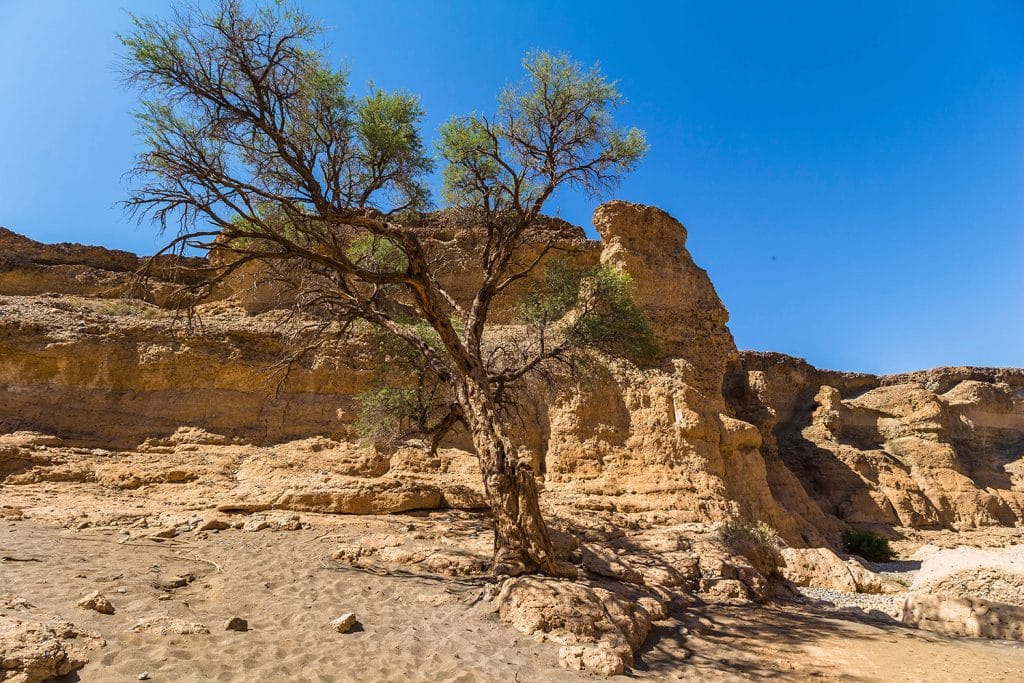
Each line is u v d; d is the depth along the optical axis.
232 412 19.45
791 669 8.08
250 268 25.98
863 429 40.47
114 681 4.89
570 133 13.82
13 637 4.97
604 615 8.27
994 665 9.03
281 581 9.03
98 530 11.24
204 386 19.67
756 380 31.84
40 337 19.30
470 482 17.48
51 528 11.05
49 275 27.75
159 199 10.74
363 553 10.84
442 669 6.32
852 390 45.88
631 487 18.30
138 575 8.35
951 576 13.33
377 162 13.80
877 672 8.23
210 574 9.15
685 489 17.98
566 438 19.39
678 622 10.22
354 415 19.59
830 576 16.56
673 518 17.00
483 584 9.83
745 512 19.28
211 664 5.52
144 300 26.73
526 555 9.63
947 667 8.73
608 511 17.34
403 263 16.12
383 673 6.00
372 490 14.84
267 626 7.02
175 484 15.84
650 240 24.25
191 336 20.11
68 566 8.38
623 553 13.79
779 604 13.42
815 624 11.48
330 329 20.73
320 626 7.21
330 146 12.75
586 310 15.54
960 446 43.38
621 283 15.83
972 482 36.38
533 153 13.98
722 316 23.77
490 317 23.89
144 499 14.70
